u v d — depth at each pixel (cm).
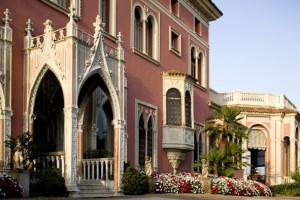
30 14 1967
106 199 1719
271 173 4056
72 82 1806
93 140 2273
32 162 1712
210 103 3691
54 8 2100
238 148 3169
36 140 1858
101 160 2086
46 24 1889
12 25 1873
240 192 2722
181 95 2939
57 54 1847
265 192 2991
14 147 1666
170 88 2955
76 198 1692
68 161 1777
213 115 3662
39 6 2019
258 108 4088
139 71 2725
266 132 4122
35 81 1883
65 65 1820
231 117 3272
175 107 2941
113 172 2086
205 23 3794
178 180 2444
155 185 2320
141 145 2719
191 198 2023
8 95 1794
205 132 3550
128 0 2677
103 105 2419
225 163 3036
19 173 1625
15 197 1577
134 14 2752
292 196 3275
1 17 1830
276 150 4066
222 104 4150
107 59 2042
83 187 1939
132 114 2608
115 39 2511
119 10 2589
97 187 1992
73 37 1819
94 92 2306
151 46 2958
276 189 3388
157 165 2827
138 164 2622
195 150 3394
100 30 2002
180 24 3309
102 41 2002
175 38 3278
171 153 2923
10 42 1820
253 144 4084
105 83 2041
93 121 2284
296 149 4338
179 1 3309
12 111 1811
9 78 1803
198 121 3475
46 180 1716
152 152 2806
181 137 2908
